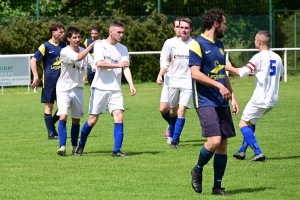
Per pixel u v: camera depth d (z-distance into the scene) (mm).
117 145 16500
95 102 16469
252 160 15633
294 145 18125
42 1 51656
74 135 17109
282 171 14422
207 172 14336
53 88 20172
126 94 35594
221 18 11797
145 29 42531
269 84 15609
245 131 15734
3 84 36156
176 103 18906
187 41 18875
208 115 11688
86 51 16500
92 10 52562
